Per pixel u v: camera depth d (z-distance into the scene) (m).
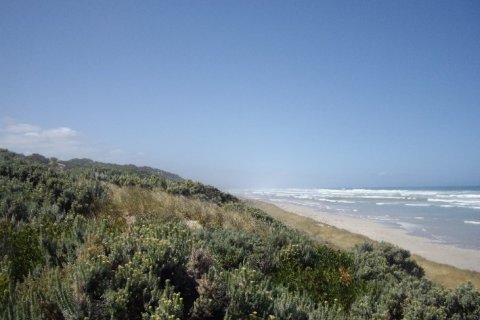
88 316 3.92
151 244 5.15
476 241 35.28
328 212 61.56
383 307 6.77
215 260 5.58
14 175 11.98
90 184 11.41
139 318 4.17
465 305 7.18
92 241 5.51
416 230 42.03
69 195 10.02
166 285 4.40
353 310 6.64
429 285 8.45
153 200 11.88
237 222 12.25
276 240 9.41
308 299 5.84
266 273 7.34
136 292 4.32
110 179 18.23
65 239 6.05
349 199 101.62
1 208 8.02
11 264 5.22
